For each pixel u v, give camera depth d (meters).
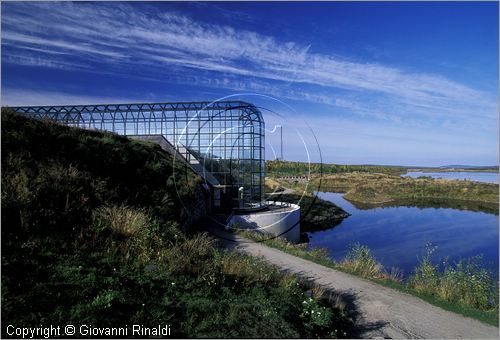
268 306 7.32
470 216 35.47
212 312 6.37
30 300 5.15
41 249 6.68
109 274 6.59
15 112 12.33
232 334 5.88
